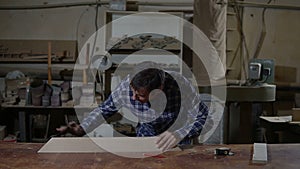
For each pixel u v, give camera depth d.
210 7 3.88
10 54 4.63
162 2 4.74
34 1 4.77
